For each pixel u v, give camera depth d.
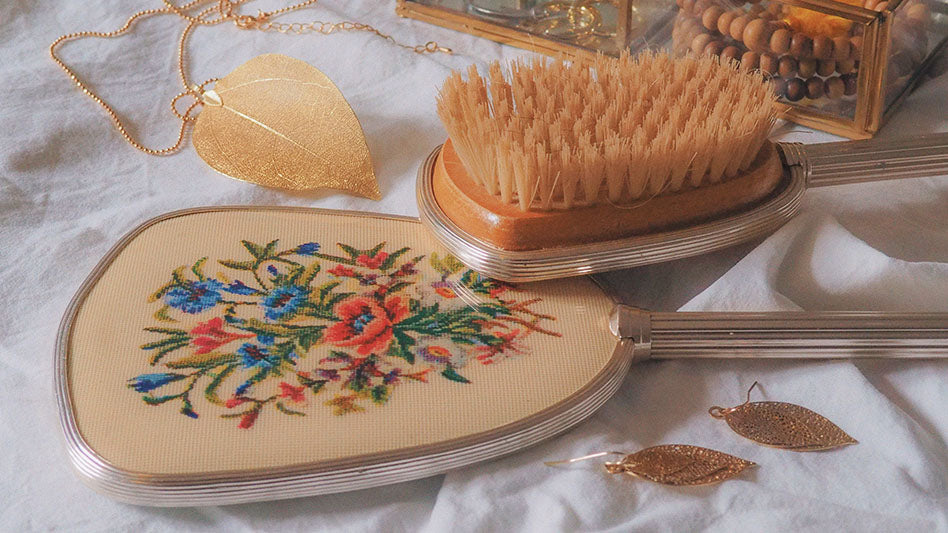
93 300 0.34
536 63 0.37
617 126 0.34
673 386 0.33
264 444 0.31
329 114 0.41
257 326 0.34
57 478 0.32
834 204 0.39
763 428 0.32
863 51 0.40
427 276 0.36
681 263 0.37
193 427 0.31
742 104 0.34
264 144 0.42
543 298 0.35
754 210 0.35
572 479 0.31
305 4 0.51
